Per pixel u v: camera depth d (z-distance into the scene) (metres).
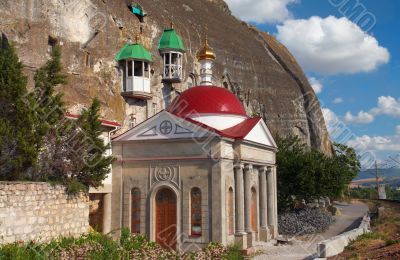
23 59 34.38
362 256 21.95
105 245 21.00
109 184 29.72
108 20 43.53
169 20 55.81
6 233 19.61
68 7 39.12
